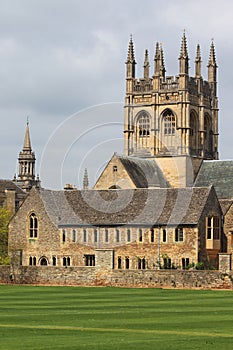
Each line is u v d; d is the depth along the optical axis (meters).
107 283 123.31
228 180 192.75
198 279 116.12
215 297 96.38
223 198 182.50
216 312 74.56
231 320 67.06
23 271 130.38
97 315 71.25
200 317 69.62
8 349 50.78
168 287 118.19
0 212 168.38
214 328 61.28
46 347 51.53
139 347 51.66
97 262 124.25
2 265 134.00
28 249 163.62
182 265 151.62
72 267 126.31
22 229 164.50
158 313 73.38
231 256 114.88
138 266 155.00
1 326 62.22
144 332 58.72
